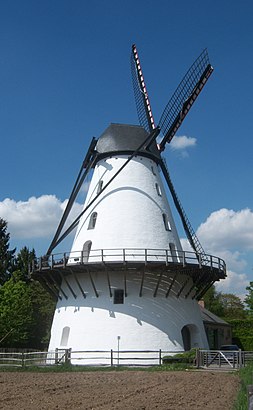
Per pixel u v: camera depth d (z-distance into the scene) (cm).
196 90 2825
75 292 2644
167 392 1417
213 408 1133
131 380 1747
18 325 4056
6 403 1207
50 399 1278
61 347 2589
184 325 2583
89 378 1844
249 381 1434
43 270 2630
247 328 4578
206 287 2758
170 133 2964
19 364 2369
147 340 2456
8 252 5366
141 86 3278
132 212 2681
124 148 2823
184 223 2991
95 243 2638
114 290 2542
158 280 2512
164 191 2941
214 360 2375
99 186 2809
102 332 2477
